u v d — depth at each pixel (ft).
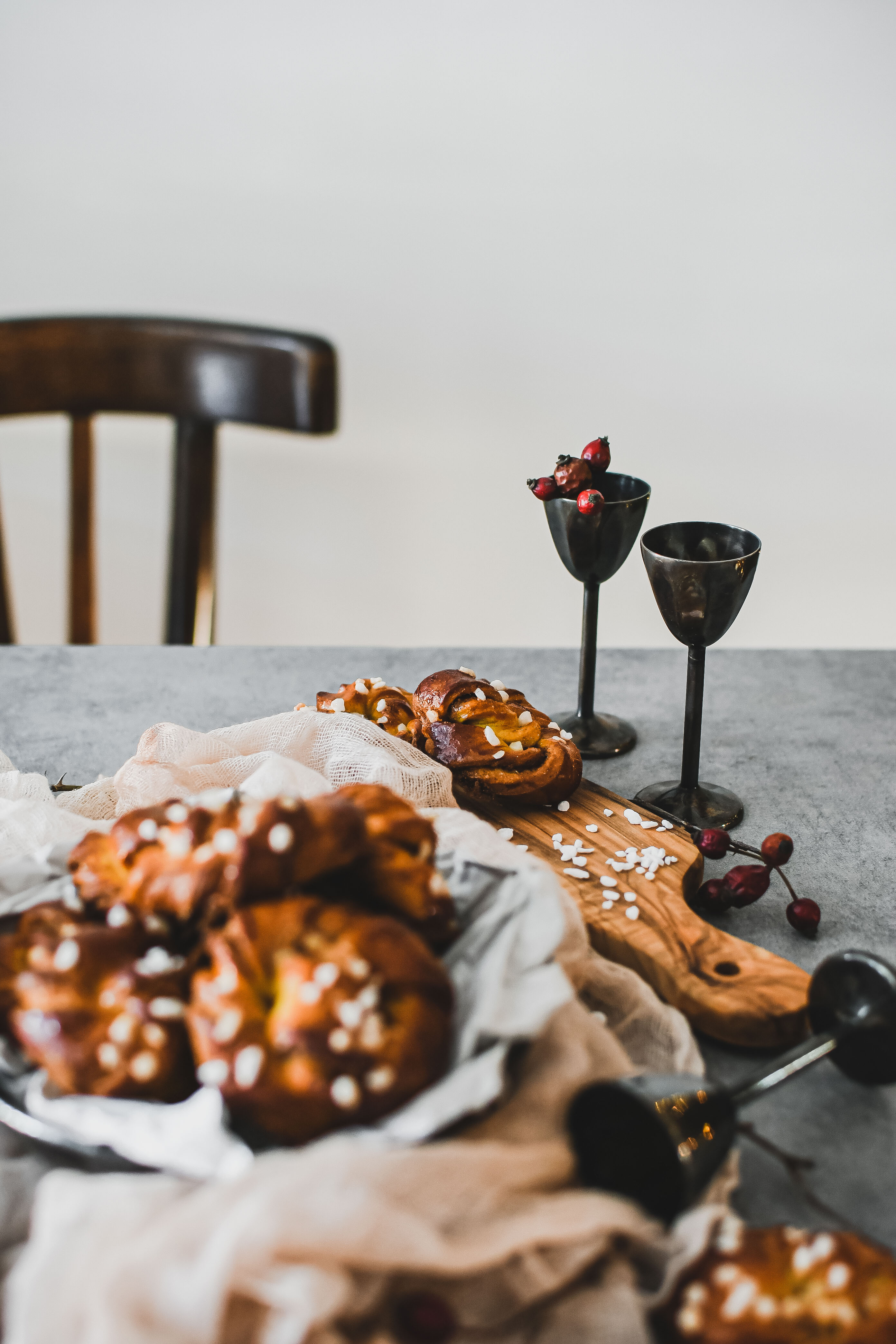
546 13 5.04
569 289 5.54
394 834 2.30
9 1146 2.27
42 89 5.11
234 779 2.81
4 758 2.87
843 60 5.11
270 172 5.31
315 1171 2.02
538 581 6.14
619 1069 2.29
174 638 4.13
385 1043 2.12
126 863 2.29
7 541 5.88
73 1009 2.18
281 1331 1.93
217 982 2.15
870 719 3.40
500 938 2.30
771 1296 2.08
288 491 5.90
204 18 5.02
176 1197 2.08
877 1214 2.25
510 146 5.27
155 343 4.00
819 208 5.37
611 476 3.20
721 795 3.04
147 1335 1.86
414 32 5.07
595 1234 2.10
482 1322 2.08
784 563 6.10
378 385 5.72
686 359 5.68
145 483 5.78
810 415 5.78
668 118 5.22
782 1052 2.48
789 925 2.73
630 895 2.68
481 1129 2.19
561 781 2.91
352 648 3.67
